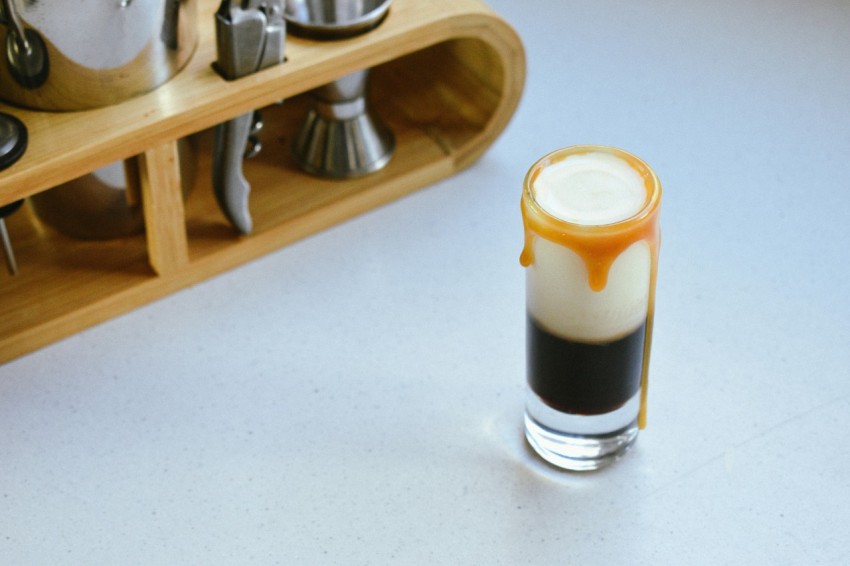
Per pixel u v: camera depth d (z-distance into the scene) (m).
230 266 0.73
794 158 0.77
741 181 0.76
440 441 0.66
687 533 0.63
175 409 0.68
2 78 0.67
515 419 0.67
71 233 0.73
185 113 0.67
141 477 0.65
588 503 0.64
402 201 0.77
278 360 0.69
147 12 0.66
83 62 0.65
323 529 0.63
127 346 0.70
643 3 0.88
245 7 0.67
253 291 0.72
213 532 0.63
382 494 0.64
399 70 0.82
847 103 0.80
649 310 0.62
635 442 0.66
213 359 0.70
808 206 0.75
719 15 0.86
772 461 0.65
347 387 0.68
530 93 0.82
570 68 0.84
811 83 0.81
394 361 0.69
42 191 0.70
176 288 0.72
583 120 0.80
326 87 0.74
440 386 0.68
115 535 0.63
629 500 0.64
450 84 0.79
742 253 0.73
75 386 0.69
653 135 0.79
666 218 0.75
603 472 0.65
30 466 0.66
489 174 0.78
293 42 0.70
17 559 0.63
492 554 0.62
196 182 0.76
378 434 0.66
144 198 0.69
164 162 0.68
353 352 0.70
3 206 0.66
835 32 0.85
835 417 0.66
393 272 0.73
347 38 0.70
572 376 0.62
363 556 0.62
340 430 0.67
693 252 0.73
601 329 0.60
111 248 0.73
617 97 0.82
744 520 0.63
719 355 0.69
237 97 0.68
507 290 0.72
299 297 0.72
